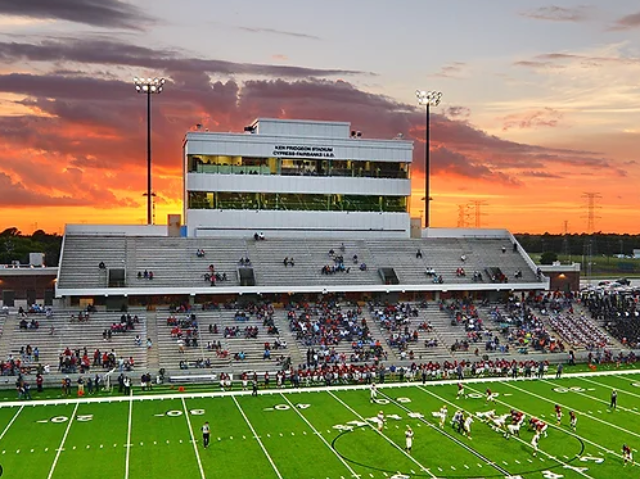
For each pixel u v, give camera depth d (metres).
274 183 79.88
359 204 82.38
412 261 78.56
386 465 36.44
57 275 66.19
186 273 70.38
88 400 50.34
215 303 69.44
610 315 75.31
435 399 50.81
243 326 65.62
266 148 79.62
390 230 83.44
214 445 39.72
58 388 54.12
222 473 35.16
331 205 81.50
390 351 64.25
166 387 54.66
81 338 61.28
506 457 37.81
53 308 65.50
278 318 67.75
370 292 73.94
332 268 74.44
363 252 78.75
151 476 34.75
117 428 43.03
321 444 39.91
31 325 61.81
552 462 37.03
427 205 89.88
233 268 72.31
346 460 37.22
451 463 36.78
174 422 44.44
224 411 47.25
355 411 47.31
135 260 71.19
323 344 63.47
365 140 82.56
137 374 56.81
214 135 78.38
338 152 81.69
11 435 41.53
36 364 57.03
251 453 38.28
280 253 76.06
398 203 83.75
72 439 40.69
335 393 52.78
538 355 65.88
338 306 71.31
